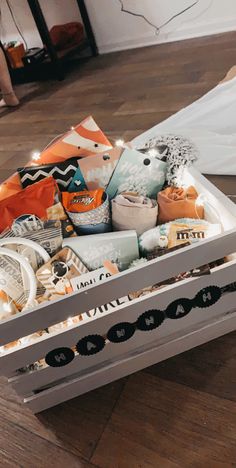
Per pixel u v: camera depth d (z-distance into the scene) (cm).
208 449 77
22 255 85
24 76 336
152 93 240
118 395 90
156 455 78
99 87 279
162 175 103
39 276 87
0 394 97
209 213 94
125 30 333
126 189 104
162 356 92
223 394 85
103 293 71
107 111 235
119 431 83
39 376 81
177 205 97
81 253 90
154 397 88
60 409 90
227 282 81
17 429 89
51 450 84
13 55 328
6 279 87
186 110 196
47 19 348
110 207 100
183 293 78
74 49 328
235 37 288
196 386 87
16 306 88
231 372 88
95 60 341
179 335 90
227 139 162
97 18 333
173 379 90
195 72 251
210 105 193
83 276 86
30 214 94
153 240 91
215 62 256
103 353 83
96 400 90
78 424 87
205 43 296
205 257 74
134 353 88
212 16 301
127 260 93
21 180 101
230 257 86
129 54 329
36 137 232
